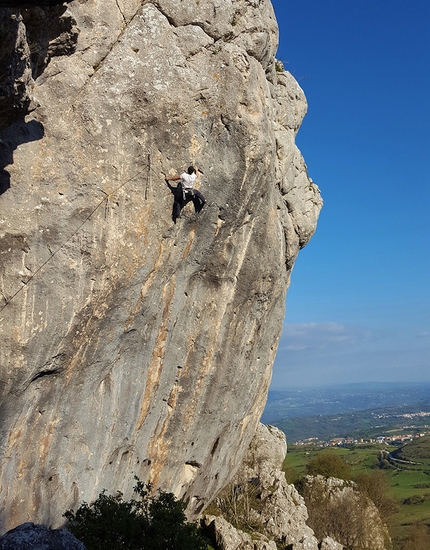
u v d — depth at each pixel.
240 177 17.44
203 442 22.56
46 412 14.96
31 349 13.56
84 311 14.59
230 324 20.72
